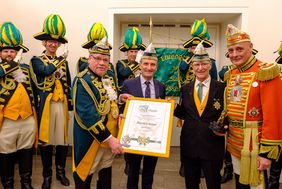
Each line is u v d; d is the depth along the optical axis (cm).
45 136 273
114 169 341
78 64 308
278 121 152
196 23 300
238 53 164
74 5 374
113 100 191
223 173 321
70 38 378
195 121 193
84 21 375
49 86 276
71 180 305
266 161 152
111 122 186
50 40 274
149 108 192
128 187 228
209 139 189
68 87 301
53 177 312
